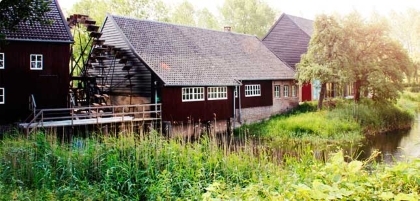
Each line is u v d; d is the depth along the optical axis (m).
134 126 20.22
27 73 19.39
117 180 9.44
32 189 9.12
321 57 27.42
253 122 27.92
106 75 25.69
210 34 29.86
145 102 22.73
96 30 24.17
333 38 27.00
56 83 20.23
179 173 9.41
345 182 5.41
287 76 31.03
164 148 10.57
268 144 19.52
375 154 6.77
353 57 27.59
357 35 28.11
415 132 24.91
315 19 27.98
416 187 5.12
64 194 8.73
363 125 25.09
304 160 9.99
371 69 28.06
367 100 30.17
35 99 19.66
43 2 15.95
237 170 9.78
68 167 9.88
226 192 6.66
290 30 36.38
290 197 5.18
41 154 10.73
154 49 23.66
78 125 18.33
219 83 23.97
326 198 4.59
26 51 19.36
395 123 27.59
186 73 22.95
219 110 24.58
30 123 17.06
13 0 15.02
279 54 36.94
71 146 11.55
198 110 23.27
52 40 19.56
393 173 5.48
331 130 22.95
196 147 10.74
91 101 23.91
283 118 27.61
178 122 22.08
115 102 24.95
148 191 9.05
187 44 26.44
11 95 19.03
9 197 8.03
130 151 10.46
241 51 30.48
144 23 25.62
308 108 31.58
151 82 21.94
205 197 5.70
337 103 30.03
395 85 28.72
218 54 27.80
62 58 20.36
